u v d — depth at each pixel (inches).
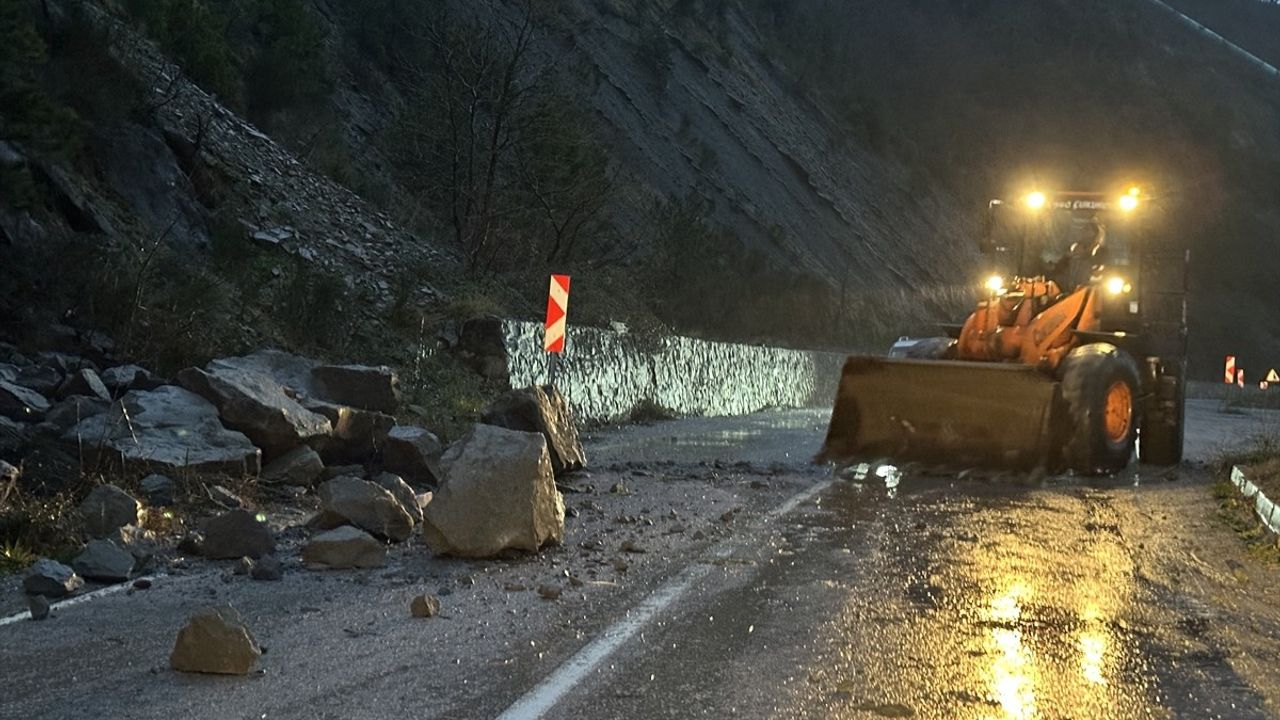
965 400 533.0
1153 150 4832.7
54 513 308.3
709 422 850.1
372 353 617.0
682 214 1370.6
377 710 196.2
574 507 407.5
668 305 1246.3
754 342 1362.0
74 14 595.2
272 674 214.5
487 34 940.6
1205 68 6520.7
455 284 772.0
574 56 1716.3
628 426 778.8
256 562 304.3
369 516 338.6
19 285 463.8
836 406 560.7
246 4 921.5
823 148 2513.5
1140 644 249.1
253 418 404.5
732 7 2763.3
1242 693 217.5
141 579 281.3
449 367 657.6
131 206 578.9
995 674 224.5
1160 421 596.1
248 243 650.2
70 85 561.3
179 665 214.5
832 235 2208.4
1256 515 418.6
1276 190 5068.9
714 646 238.8
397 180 960.3
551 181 964.0
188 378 411.2
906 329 2053.4
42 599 251.1
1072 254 594.2
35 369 415.2
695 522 385.4
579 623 255.3
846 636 248.2
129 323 471.8
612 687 211.2
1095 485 506.3
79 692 201.8
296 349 573.0
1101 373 523.2
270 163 745.0
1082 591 296.4
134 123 616.7
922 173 2967.5
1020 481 504.1
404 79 1135.0
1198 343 3656.5
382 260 738.2
